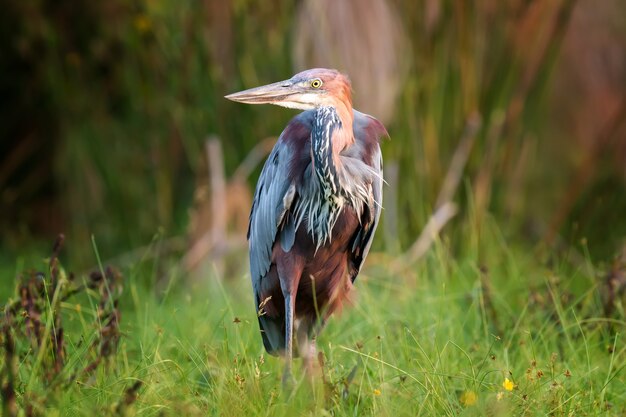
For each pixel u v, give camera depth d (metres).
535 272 11.38
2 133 16.03
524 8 12.37
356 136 8.34
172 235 13.26
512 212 12.84
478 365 7.97
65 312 8.82
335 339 8.88
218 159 12.36
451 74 12.31
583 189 13.55
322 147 7.89
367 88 11.85
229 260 12.02
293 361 8.63
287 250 8.25
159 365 7.63
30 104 15.66
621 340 8.60
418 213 12.24
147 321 9.09
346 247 8.44
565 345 8.51
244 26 12.51
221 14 12.64
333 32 11.84
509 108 12.54
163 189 13.42
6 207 15.71
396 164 12.10
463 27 12.23
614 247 12.98
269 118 12.54
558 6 12.41
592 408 7.09
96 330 7.62
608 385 7.64
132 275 10.21
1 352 7.16
